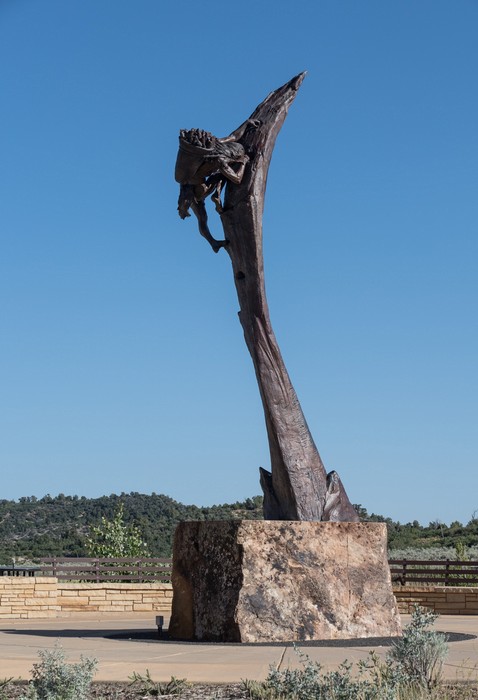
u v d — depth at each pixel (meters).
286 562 15.29
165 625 19.66
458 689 9.68
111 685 10.42
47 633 17.28
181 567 16.05
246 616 14.80
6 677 10.98
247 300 17.17
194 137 16.81
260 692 9.48
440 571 24.69
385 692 8.70
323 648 13.75
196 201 17.44
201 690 10.05
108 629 18.47
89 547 31.84
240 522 15.19
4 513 73.44
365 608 15.66
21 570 25.06
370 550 16.06
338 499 17.03
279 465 16.86
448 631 16.88
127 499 73.06
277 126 17.50
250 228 16.98
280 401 17.03
